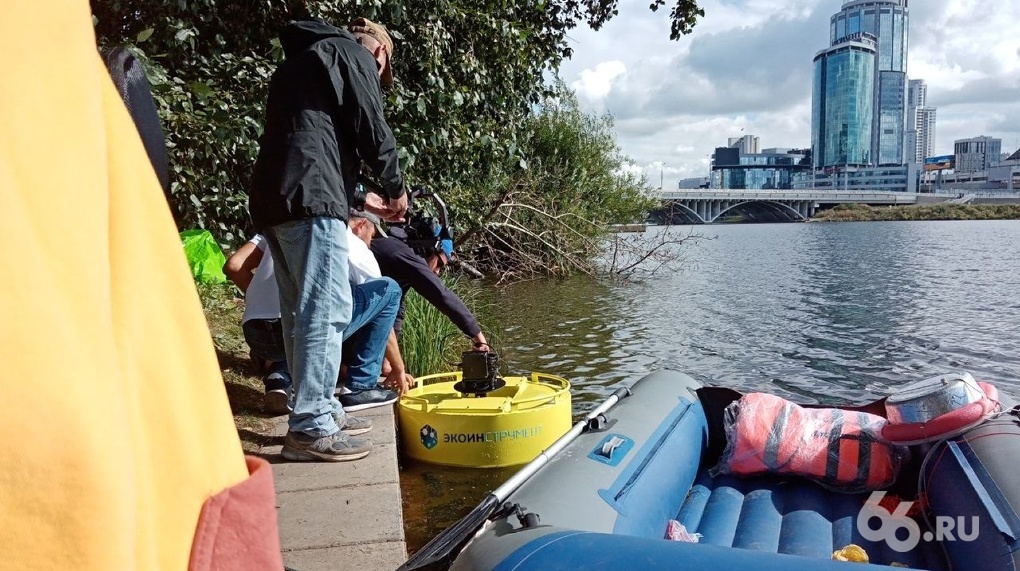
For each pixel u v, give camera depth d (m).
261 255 3.59
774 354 7.52
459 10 7.68
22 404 0.51
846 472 3.01
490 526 2.03
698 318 9.65
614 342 7.93
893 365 7.11
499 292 12.13
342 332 2.73
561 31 10.35
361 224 3.51
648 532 2.52
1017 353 7.70
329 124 2.54
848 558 2.44
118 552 0.55
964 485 2.45
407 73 7.51
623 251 14.74
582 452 2.70
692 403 3.54
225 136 5.67
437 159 7.89
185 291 0.68
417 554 1.91
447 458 3.42
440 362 5.48
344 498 2.43
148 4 6.06
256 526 0.69
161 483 0.64
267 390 3.33
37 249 0.54
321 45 2.55
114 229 0.62
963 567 2.28
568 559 1.62
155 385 0.64
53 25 0.59
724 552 1.57
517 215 13.53
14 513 0.51
